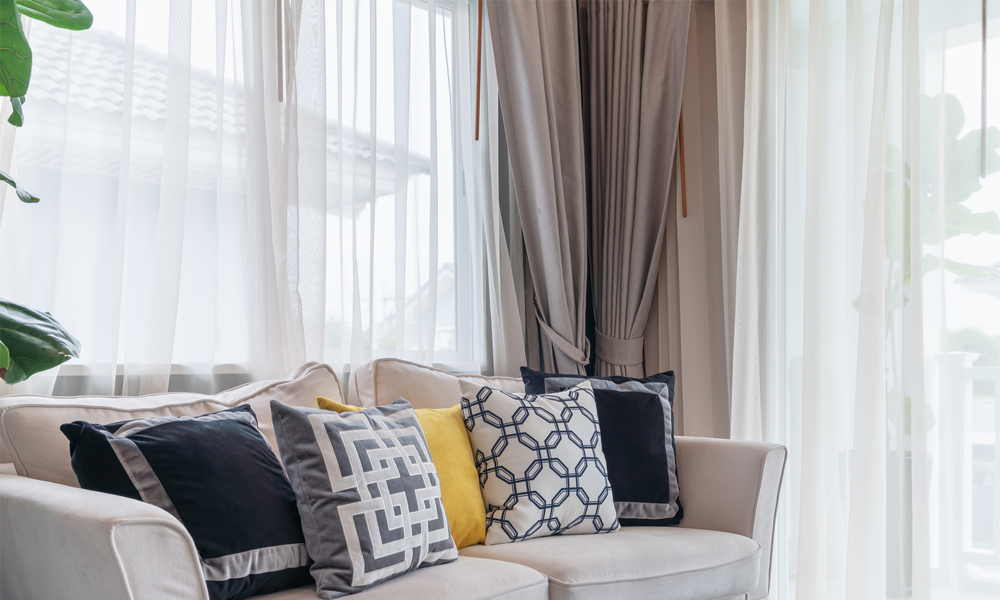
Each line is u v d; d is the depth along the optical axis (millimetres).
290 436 1373
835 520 2395
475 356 2588
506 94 2660
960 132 2207
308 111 2100
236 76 1956
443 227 2559
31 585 1098
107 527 933
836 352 2438
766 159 2617
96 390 1710
